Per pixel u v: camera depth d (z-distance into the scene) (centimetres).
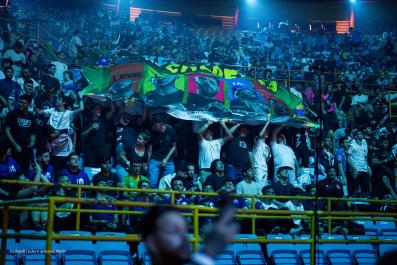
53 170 1036
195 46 2677
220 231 233
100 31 2859
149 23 3250
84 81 1420
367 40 3356
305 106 1616
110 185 1015
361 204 1283
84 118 1289
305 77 2189
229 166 1280
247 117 1330
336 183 1192
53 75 1413
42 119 1186
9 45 1691
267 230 1059
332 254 1041
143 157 1190
